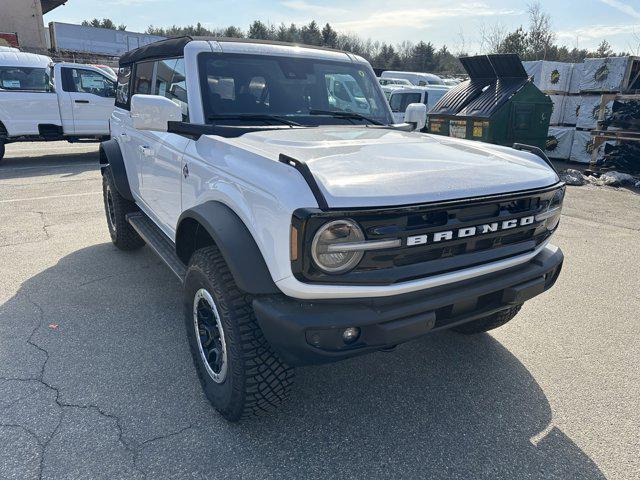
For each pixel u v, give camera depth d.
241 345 2.48
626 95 11.04
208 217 2.57
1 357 3.39
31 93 11.23
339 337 2.22
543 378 3.32
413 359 3.53
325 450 2.62
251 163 2.51
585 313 4.32
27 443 2.59
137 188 4.54
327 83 3.81
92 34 39.59
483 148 3.24
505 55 10.88
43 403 2.92
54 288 4.55
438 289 2.43
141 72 4.39
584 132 12.61
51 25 38.97
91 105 11.88
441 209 2.29
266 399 2.60
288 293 2.24
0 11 34.56
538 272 2.79
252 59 3.53
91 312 4.09
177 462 2.50
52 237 6.05
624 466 2.55
